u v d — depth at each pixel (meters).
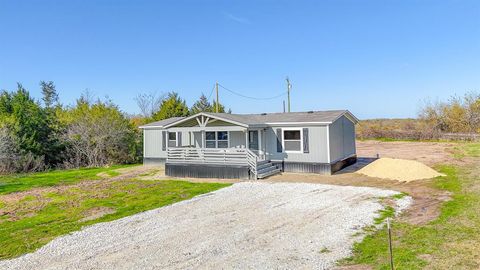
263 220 10.31
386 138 40.53
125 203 13.29
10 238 9.41
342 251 7.61
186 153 20.19
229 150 18.92
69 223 10.74
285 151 19.95
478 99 38.19
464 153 24.56
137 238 9.10
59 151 28.50
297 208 11.55
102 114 29.62
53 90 71.38
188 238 8.94
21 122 26.31
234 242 8.51
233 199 13.29
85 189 16.64
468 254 6.86
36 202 13.99
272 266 6.98
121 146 29.84
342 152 20.70
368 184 15.48
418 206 11.19
